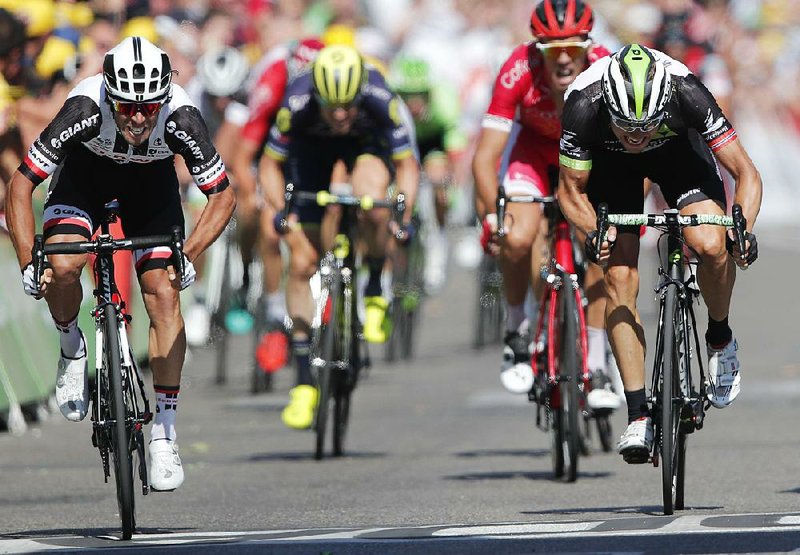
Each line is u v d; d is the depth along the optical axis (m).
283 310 36.50
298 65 36.47
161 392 19.86
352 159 31.22
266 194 30.45
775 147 89.06
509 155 26.78
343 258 28.20
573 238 25.81
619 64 19.06
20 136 34.38
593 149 20.75
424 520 20.25
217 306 39.59
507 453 27.42
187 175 42.06
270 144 30.56
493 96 26.39
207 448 28.70
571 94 20.25
